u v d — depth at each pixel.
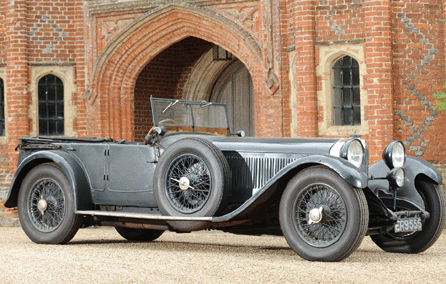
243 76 16.00
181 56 15.73
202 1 12.76
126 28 13.30
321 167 5.63
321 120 11.95
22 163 7.23
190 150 6.21
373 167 6.79
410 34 11.60
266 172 6.26
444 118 11.75
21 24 13.54
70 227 6.93
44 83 13.83
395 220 5.88
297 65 11.97
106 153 6.89
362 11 11.59
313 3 11.88
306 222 5.84
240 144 6.45
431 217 6.46
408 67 11.59
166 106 7.07
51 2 13.69
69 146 7.14
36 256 5.88
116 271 4.99
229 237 8.80
